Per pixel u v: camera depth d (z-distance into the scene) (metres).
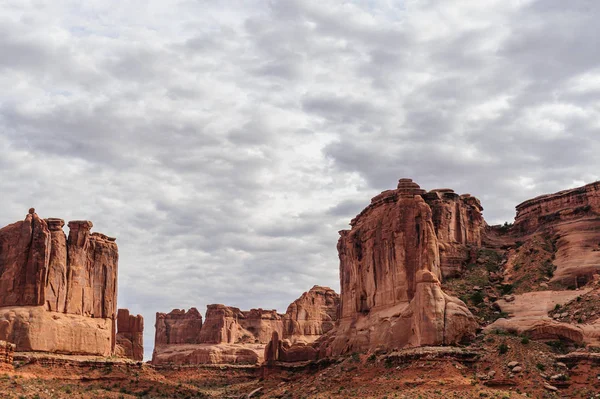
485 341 127.94
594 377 111.75
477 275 152.12
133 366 161.38
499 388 114.75
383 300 153.88
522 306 137.75
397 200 156.50
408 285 147.38
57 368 146.62
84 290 160.88
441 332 129.50
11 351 138.25
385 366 132.25
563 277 143.12
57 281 154.38
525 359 119.06
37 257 151.38
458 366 121.88
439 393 113.50
